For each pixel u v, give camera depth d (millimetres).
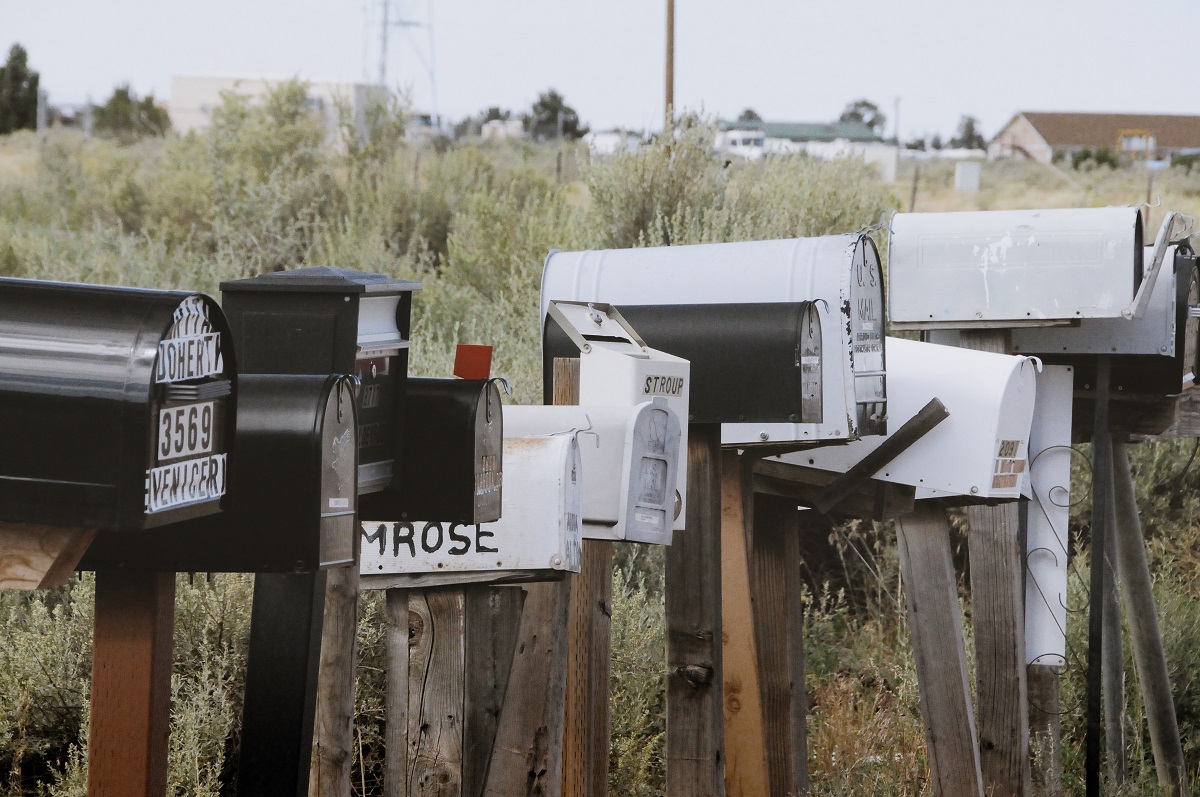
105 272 32219
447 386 9945
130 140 95062
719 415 14141
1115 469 21562
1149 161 139875
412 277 34719
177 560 7949
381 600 17391
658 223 31531
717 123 34781
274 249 35719
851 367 14391
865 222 34094
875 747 19578
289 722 8859
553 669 11062
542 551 10812
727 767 14758
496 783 10992
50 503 6586
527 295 30656
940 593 15953
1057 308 17453
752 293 14891
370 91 49906
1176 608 25266
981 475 15359
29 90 127438
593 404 12719
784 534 17047
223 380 7266
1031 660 19594
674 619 13578
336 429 8312
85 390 6523
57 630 16516
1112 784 20234
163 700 8188
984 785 17531
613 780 17312
